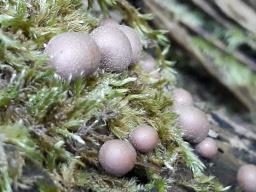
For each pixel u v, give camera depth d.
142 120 0.06
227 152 0.08
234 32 0.13
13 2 0.06
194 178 0.07
